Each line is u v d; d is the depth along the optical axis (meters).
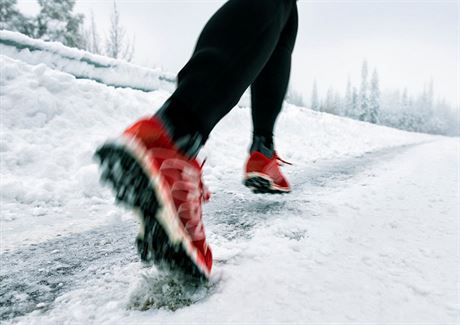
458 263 0.81
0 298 0.75
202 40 0.73
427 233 1.04
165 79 4.73
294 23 1.26
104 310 0.65
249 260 0.83
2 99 2.63
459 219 1.18
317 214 1.29
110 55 22.61
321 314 0.59
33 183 1.94
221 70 0.68
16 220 1.45
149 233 0.58
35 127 2.59
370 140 7.34
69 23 19.05
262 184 1.28
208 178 2.45
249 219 1.25
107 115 3.21
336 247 0.92
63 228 1.33
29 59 3.43
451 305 0.62
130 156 0.53
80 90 3.21
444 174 2.25
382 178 2.18
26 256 1.02
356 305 0.62
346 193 1.69
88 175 1.94
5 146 2.21
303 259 0.84
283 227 1.10
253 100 1.26
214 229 1.14
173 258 0.59
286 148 4.48
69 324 0.62
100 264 0.93
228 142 3.99
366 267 0.79
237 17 0.73
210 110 0.66
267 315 0.59
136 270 0.85
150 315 0.61
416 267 0.79
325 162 3.43
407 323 0.57
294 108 7.47
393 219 1.20
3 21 17.44
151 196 0.55
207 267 0.65
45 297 0.75
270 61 1.22
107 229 1.30
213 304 0.63
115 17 22.39
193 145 0.63
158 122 0.59
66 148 2.43
